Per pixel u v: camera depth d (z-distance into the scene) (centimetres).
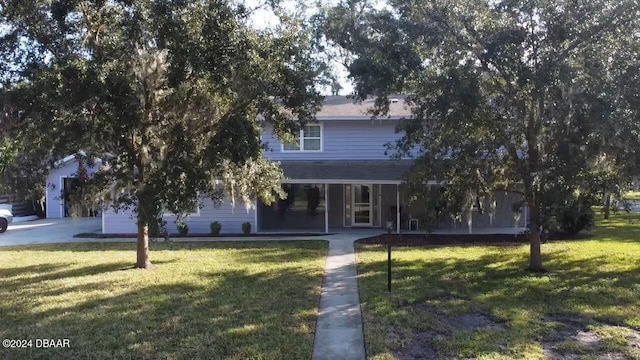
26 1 985
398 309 925
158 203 1072
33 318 889
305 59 1180
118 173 1211
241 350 712
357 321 858
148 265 1370
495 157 1253
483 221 2252
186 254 1602
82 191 1224
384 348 718
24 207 2939
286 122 1236
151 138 1150
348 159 2295
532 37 1096
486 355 687
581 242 1761
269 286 1117
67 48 1043
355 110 2292
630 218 2562
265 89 1113
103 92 984
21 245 1866
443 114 1080
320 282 1159
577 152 1105
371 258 1484
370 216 2323
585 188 1114
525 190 1234
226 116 1151
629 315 884
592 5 1048
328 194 2305
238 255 1566
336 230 2223
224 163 1184
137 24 974
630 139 1033
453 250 1638
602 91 1005
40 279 1228
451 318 873
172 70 1020
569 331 798
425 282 1150
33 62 1018
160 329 814
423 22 1116
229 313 903
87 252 1678
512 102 1134
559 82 1016
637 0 1017
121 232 2170
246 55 1039
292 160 2306
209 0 1023
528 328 806
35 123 1062
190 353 704
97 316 892
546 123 1130
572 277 1199
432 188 1343
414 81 1178
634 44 1057
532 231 1258
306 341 751
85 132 1102
